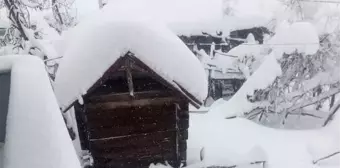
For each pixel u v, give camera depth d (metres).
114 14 5.00
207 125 7.18
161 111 4.95
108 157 5.12
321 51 7.73
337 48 7.68
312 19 8.62
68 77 4.43
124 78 4.73
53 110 1.54
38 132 1.35
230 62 9.21
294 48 7.23
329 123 7.41
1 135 1.88
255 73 7.48
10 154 1.21
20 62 2.03
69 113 6.34
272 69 7.21
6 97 1.96
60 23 8.47
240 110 7.64
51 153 1.24
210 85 10.11
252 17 9.93
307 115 8.55
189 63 4.75
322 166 5.74
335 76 7.59
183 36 9.82
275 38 7.64
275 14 9.48
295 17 8.89
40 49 6.51
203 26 9.82
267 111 7.90
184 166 5.42
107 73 4.35
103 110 4.77
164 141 5.18
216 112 7.86
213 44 9.55
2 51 6.75
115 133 4.96
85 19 6.02
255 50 8.51
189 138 6.52
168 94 4.81
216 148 6.12
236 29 9.91
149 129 5.04
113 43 4.29
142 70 4.49
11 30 6.84
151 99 4.82
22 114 1.46
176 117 5.05
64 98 4.41
